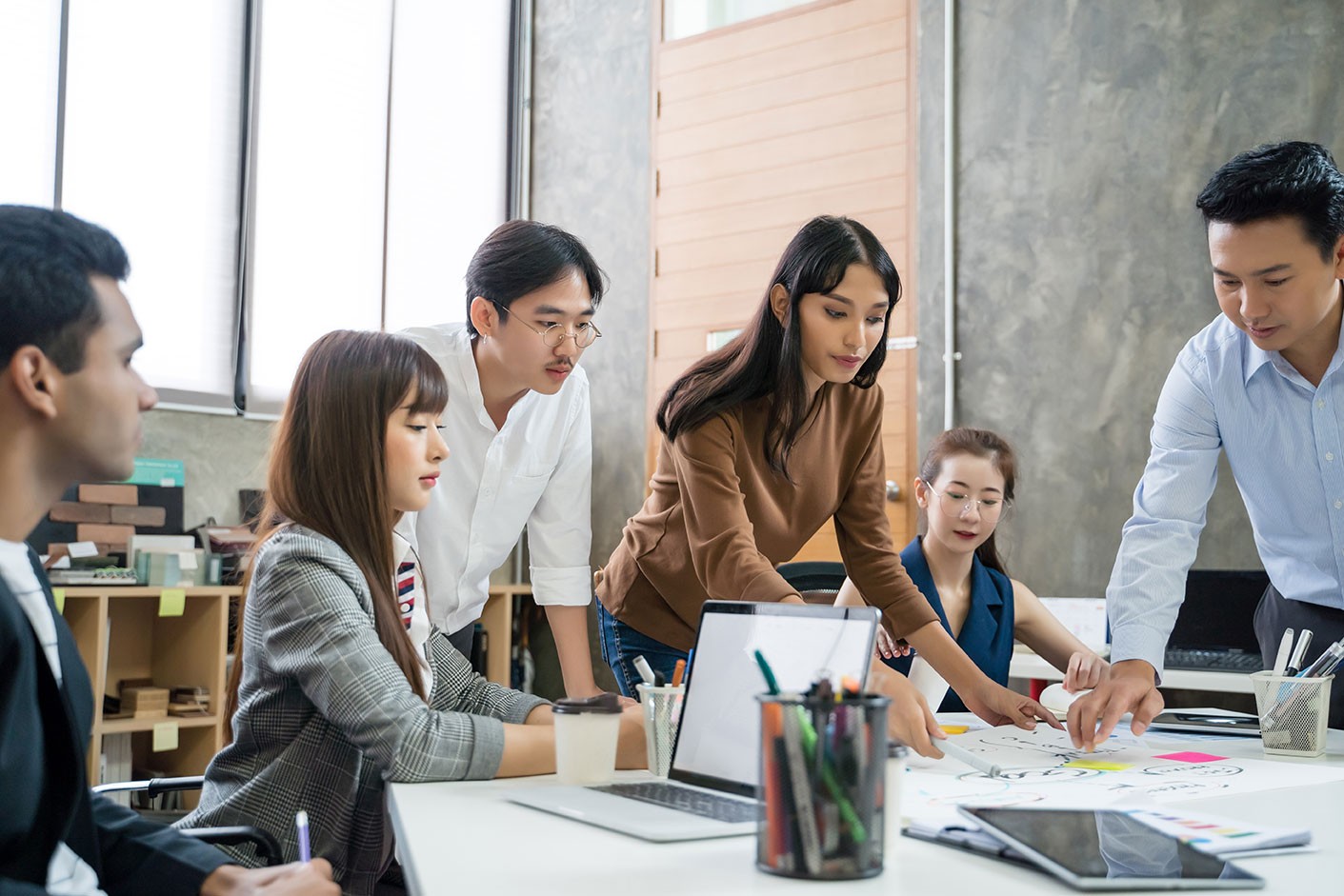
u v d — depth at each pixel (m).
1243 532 3.57
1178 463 1.89
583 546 2.42
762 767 0.87
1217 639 3.13
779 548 1.96
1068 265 3.97
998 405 4.07
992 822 0.97
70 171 4.22
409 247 5.21
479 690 1.69
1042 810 1.02
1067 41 4.03
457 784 1.28
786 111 4.71
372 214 5.09
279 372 4.77
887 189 4.40
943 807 1.14
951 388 4.16
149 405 1.06
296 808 1.41
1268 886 0.82
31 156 4.13
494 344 2.12
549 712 1.62
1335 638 1.81
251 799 1.41
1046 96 4.06
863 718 0.85
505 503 2.31
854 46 4.53
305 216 4.88
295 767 1.42
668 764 1.35
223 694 4.04
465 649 2.44
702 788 1.23
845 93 4.55
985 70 4.20
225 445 4.56
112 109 4.34
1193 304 3.73
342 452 1.50
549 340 2.07
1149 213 3.83
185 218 4.52
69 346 0.98
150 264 4.42
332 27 5.00
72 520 3.92
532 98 5.55
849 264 1.74
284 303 4.80
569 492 2.40
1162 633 1.79
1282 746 1.53
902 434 4.28
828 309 1.75
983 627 2.43
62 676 1.06
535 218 5.50
